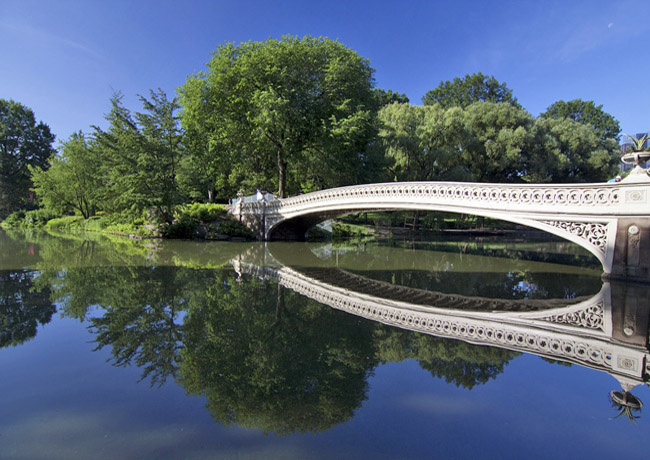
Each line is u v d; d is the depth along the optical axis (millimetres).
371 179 27594
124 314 5805
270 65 22734
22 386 3367
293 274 10359
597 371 4027
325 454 2398
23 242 18250
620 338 5172
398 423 2873
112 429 2676
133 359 4066
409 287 8797
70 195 35875
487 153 34094
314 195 18734
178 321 5516
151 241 20219
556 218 10156
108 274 9312
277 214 21344
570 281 9633
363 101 25656
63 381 3484
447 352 4531
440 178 31984
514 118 34562
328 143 23031
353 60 23875
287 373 3803
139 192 21062
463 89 53062
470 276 10500
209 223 23281
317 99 23938
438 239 26938
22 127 51062
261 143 24047
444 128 30875
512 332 5434
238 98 22156
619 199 9234
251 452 2408
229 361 4078
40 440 2502
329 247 19562
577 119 50406
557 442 2617
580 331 5484
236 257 13953
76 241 19344
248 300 6945
